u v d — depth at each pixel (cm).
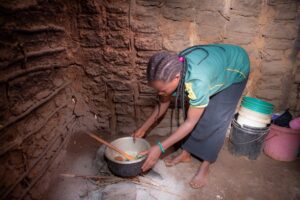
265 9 204
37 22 143
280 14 204
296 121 199
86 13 187
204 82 124
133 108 223
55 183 159
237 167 199
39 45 148
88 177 167
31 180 133
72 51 198
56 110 169
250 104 198
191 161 202
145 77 211
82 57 202
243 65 160
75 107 214
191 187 173
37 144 142
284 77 225
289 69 222
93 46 198
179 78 127
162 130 236
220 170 194
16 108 121
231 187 176
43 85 154
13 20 120
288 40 212
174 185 173
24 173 126
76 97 213
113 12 188
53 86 168
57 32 171
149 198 158
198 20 200
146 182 169
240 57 157
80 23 190
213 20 201
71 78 205
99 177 167
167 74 116
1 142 111
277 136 202
